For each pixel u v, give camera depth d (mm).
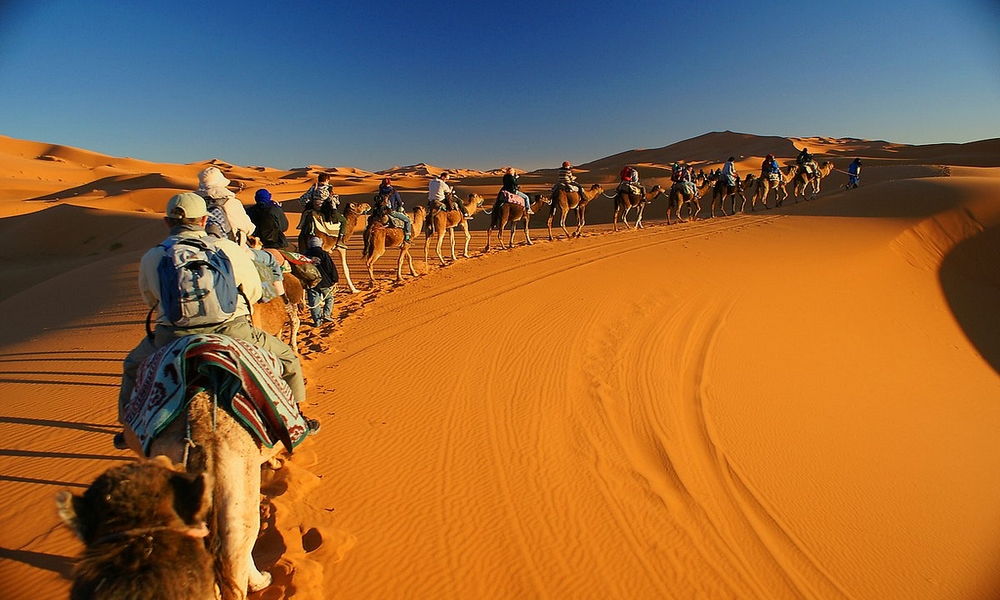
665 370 11695
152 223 46250
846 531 7672
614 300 15688
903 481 9547
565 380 10500
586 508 6914
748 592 6020
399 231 17438
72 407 8523
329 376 9867
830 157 105875
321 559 5488
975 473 10484
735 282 19391
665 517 7035
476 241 29875
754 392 11609
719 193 37562
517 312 14055
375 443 7754
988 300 25125
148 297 4395
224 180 7840
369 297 15453
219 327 4422
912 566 7215
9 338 14773
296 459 7078
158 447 3586
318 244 12531
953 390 15008
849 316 18766
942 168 54344
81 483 6441
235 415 3803
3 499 6086
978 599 6746
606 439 8680
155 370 3850
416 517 6363
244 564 3648
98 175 134625
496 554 5957
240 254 4609
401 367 10430
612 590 5691
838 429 10945
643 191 30328
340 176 158500
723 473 8422
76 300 18516
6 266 40125
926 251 28125
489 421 8688
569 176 26922
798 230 30000
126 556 2801
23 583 4941
